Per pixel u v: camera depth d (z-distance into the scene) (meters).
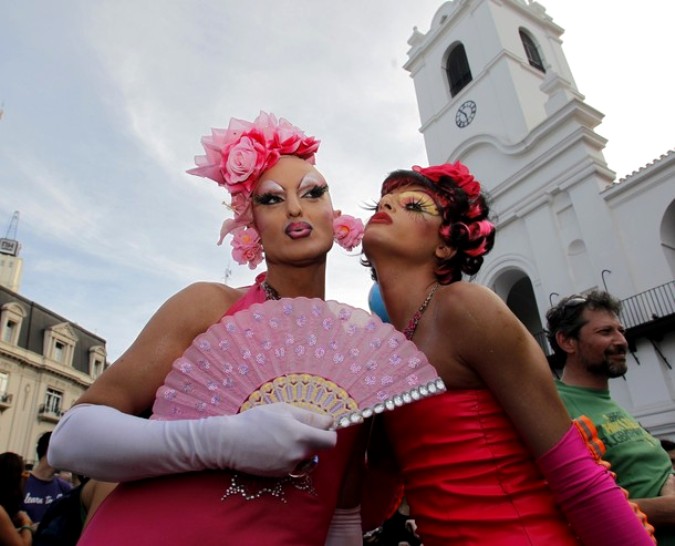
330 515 1.30
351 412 1.17
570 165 13.81
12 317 24.62
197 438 1.05
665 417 10.36
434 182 1.64
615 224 12.68
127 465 1.06
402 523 3.23
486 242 1.65
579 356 2.45
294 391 1.20
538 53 18.42
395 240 1.54
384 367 1.22
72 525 2.08
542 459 1.27
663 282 11.52
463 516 1.29
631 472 2.16
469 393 1.37
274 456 1.05
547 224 14.02
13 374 24.09
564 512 1.28
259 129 1.56
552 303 13.34
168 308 1.32
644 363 10.99
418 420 1.38
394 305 1.56
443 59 19.22
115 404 1.16
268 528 1.15
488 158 16.39
